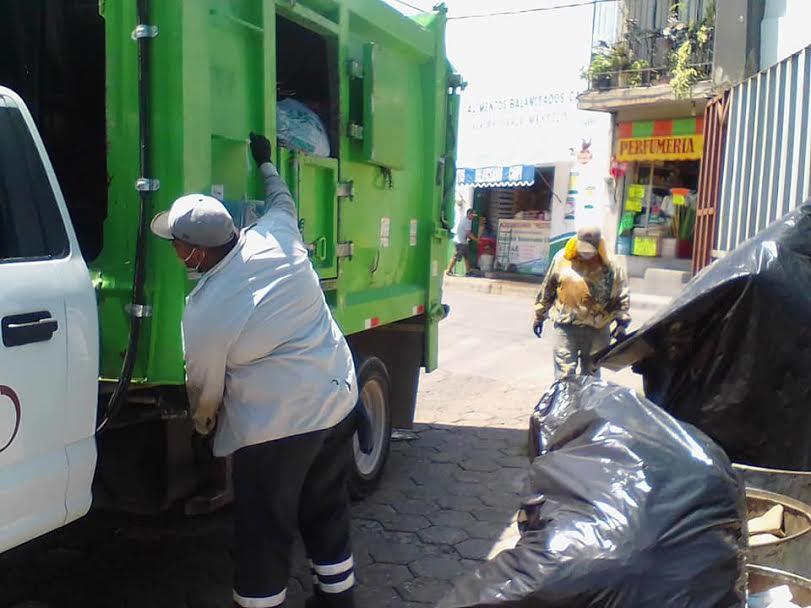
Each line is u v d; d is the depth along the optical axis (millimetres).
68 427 2770
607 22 16281
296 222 3377
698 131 15180
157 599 3668
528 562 2537
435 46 5543
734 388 3551
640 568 2434
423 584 3873
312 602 3395
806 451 3414
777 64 6328
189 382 2980
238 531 3086
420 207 5672
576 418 3164
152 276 3053
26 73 4105
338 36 4242
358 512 4770
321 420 3074
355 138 4508
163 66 3012
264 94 3574
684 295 3619
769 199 6387
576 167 17250
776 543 2979
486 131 18844
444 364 9406
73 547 4105
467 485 5254
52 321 2666
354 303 4656
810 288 3373
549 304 6031
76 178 4090
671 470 2684
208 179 3184
